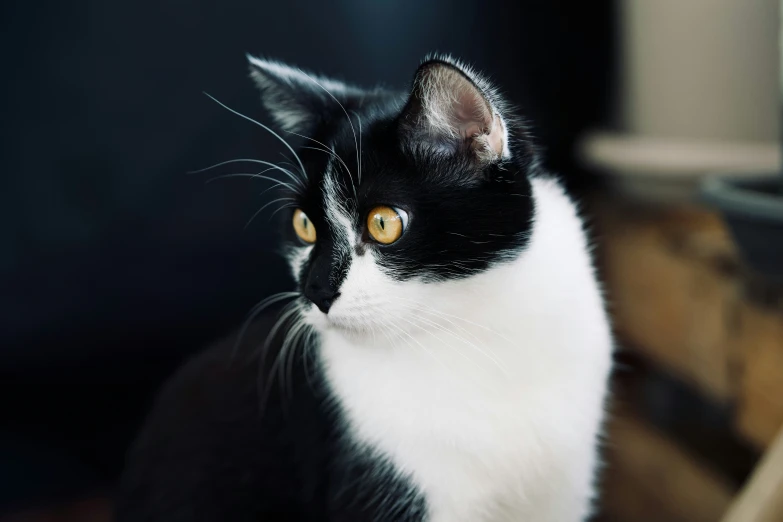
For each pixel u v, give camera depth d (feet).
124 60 2.85
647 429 3.10
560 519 2.13
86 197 2.87
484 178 1.94
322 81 2.29
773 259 2.43
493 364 1.97
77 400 3.01
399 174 1.94
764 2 2.87
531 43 3.23
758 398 2.60
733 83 2.93
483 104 1.88
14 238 2.83
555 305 2.00
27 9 2.77
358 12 3.00
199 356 2.42
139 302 2.96
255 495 2.16
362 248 1.96
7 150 2.80
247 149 2.91
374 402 1.99
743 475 2.74
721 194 2.46
